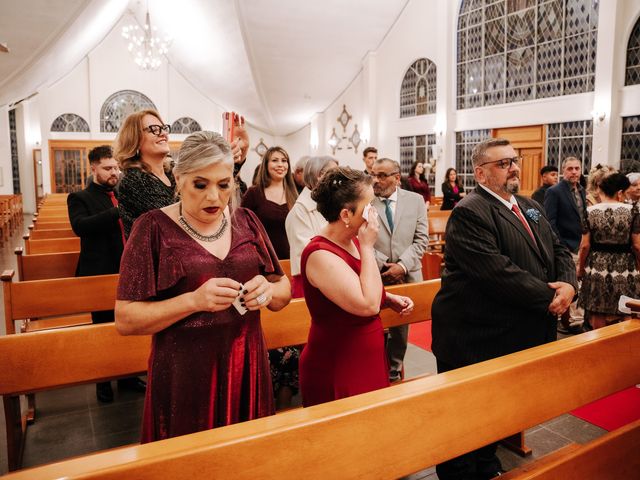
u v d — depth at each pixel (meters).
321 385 1.96
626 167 8.20
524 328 2.35
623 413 3.27
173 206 1.59
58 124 19.44
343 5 14.43
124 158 2.54
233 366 1.57
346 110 19.03
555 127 11.37
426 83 14.87
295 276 2.88
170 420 1.52
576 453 1.70
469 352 2.41
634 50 9.87
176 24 16.80
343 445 1.31
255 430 1.23
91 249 3.67
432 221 7.72
